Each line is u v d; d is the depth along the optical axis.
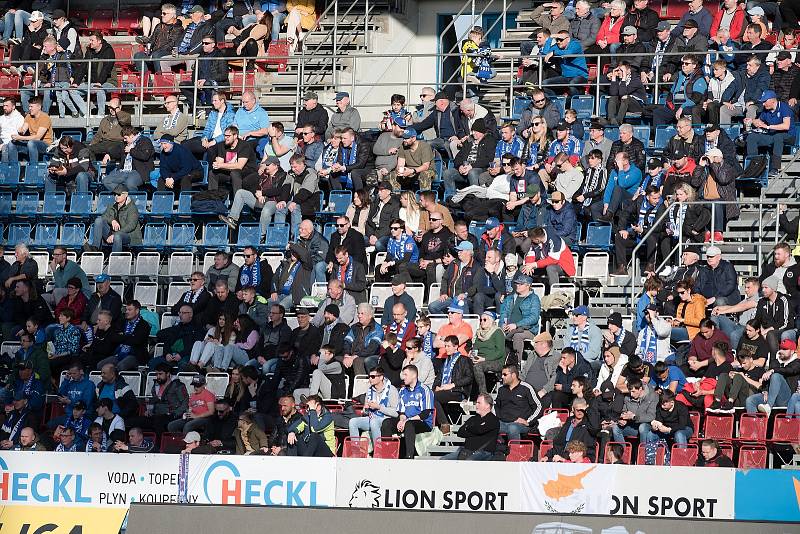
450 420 50.03
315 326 52.72
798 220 54.41
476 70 68.38
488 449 46.53
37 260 63.59
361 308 52.31
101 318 56.44
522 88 67.81
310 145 63.44
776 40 67.44
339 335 52.19
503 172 59.53
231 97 71.31
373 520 42.09
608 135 62.22
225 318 54.28
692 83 62.03
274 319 54.00
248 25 73.06
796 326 50.19
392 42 77.06
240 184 62.28
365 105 65.25
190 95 71.00
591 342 50.44
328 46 75.06
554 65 65.88
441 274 55.84
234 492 44.50
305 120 64.19
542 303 53.34
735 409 47.44
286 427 47.81
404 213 57.81
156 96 72.56
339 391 50.84
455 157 61.22
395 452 47.34
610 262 58.03
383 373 49.12
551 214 56.69
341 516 42.22
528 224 57.09
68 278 59.19
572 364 48.84
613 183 57.00
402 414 47.28
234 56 71.31
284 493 44.34
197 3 77.38
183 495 44.59
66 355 55.81
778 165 58.62
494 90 69.75
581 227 58.59
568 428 46.91
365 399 49.03
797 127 60.44
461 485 43.69
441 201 62.09
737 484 42.69
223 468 44.62
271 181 61.69
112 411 51.12
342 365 51.91
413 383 48.00
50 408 54.09
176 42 73.38
